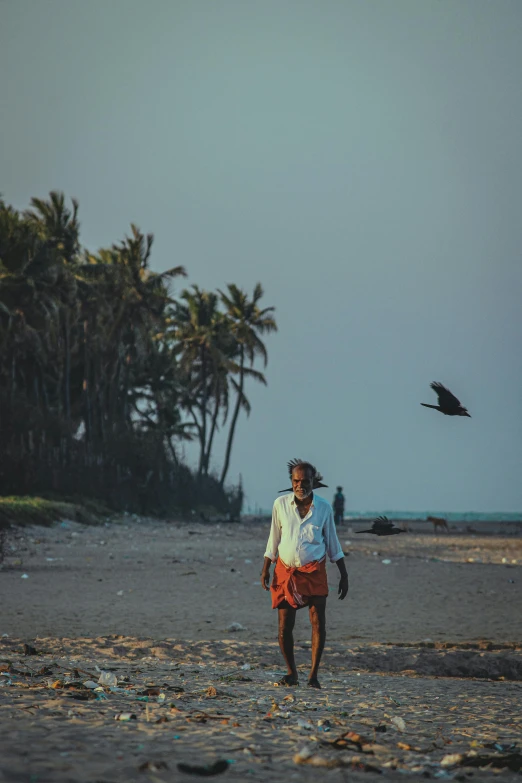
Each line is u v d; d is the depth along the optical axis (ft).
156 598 180.55
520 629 146.72
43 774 39.19
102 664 97.30
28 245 548.31
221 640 127.03
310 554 86.89
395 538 519.60
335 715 67.51
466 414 57.41
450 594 200.23
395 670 106.22
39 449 502.38
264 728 57.26
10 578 209.15
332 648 119.24
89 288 624.18
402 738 58.08
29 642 119.24
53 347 626.23
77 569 236.84
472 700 80.02
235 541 398.42
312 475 87.66
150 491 613.93
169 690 75.05
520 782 44.88
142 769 41.29
